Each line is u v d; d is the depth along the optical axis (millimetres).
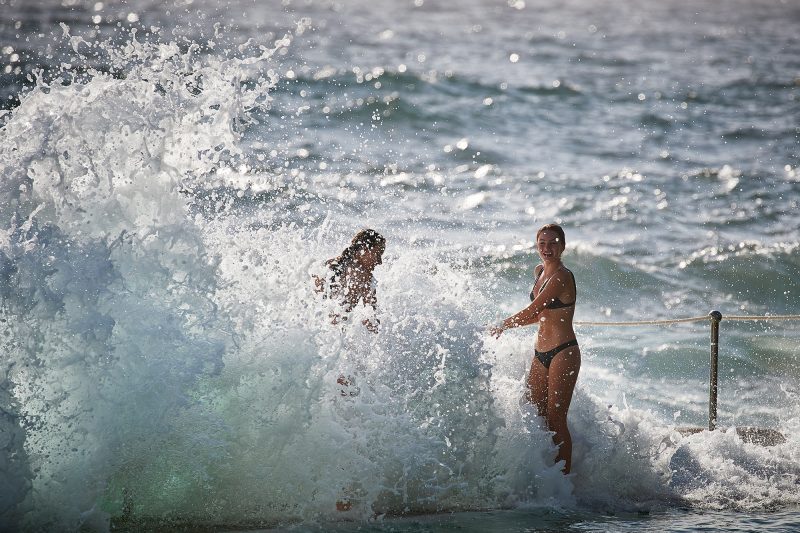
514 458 21672
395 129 84625
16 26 153500
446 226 51469
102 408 18844
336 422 20375
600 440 22781
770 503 21672
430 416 21500
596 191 64188
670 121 99625
